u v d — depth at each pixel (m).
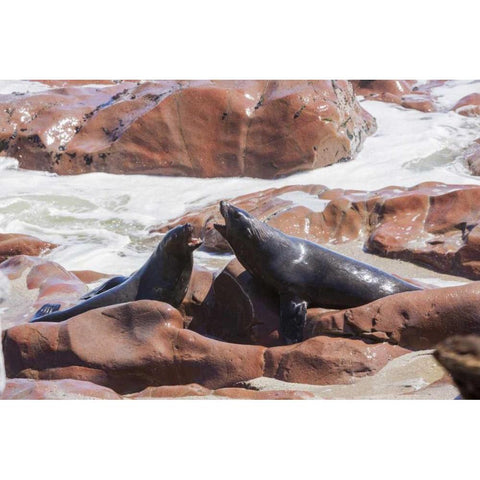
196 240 38.31
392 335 34.41
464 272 46.44
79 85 82.12
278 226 51.78
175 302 39.62
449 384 31.11
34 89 80.56
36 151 69.62
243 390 32.25
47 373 35.00
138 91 70.94
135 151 67.31
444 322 34.28
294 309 37.34
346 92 68.81
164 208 60.72
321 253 39.12
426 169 64.25
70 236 57.97
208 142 66.19
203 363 34.25
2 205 61.28
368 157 67.62
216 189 63.59
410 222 50.56
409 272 47.28
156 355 34.50
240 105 65.44
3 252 54.88
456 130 72.56
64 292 44.72
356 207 52.38
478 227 47.47
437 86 91.94
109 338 35.12
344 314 35.03
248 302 38.34
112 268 51.75
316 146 64.50
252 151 65.50
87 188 65.31
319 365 33.44
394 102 82.94
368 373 33.28
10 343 35.66
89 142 69.50
